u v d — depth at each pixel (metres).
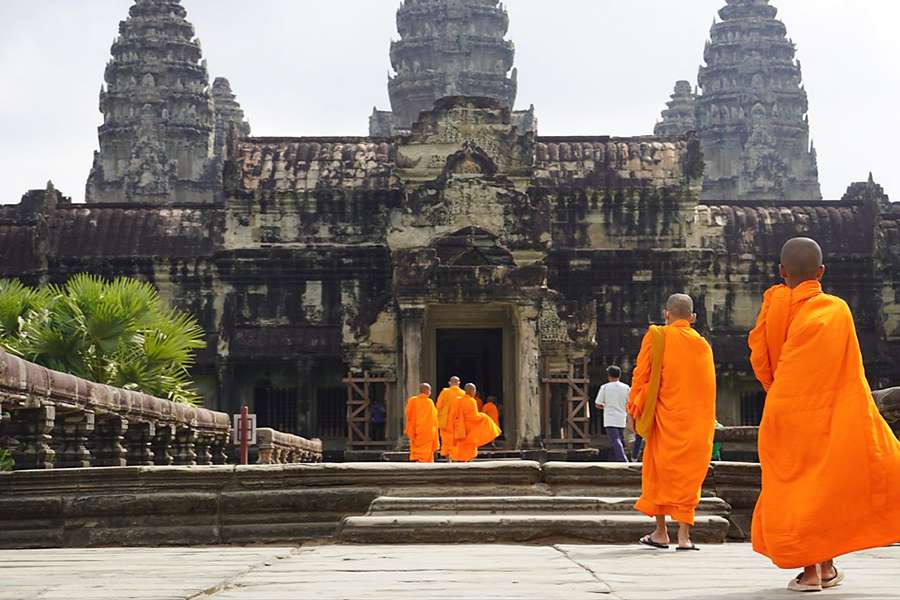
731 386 83.50
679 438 17.52
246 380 82.94
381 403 69.81
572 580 12.99
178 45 169.00
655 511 17.77
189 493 21.73
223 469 21.91
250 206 83.25
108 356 38.62
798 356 13.01
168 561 15.94
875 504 12.64
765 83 189.75
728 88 190.12
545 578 13.20
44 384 24.98
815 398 12.88
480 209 70.06
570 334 67.69
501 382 74.25
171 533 21.48
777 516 12.72
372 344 68.62
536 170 85.94
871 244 85.88
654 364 17.66
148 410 32.31
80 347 38.22
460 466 22.14
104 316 38.56
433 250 65.75
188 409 36.88
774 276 84.06
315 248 82.44
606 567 14.56
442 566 14.63
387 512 20.88
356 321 68.75
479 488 22.02
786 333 13.51
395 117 189.25
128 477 21.91
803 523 12.52
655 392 17.67
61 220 85.62
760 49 190.75
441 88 185.25
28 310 38.78
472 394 45.06
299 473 21.91
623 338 81.56
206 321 82.44
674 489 17.48
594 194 84.06
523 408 64.94
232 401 81.44
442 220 69.81
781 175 184.88
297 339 81.44
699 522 19.53
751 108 189.12
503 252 66.62
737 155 189.62
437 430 45.78
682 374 17.59
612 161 86.75
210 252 84.25
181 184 167.00
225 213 83.25
